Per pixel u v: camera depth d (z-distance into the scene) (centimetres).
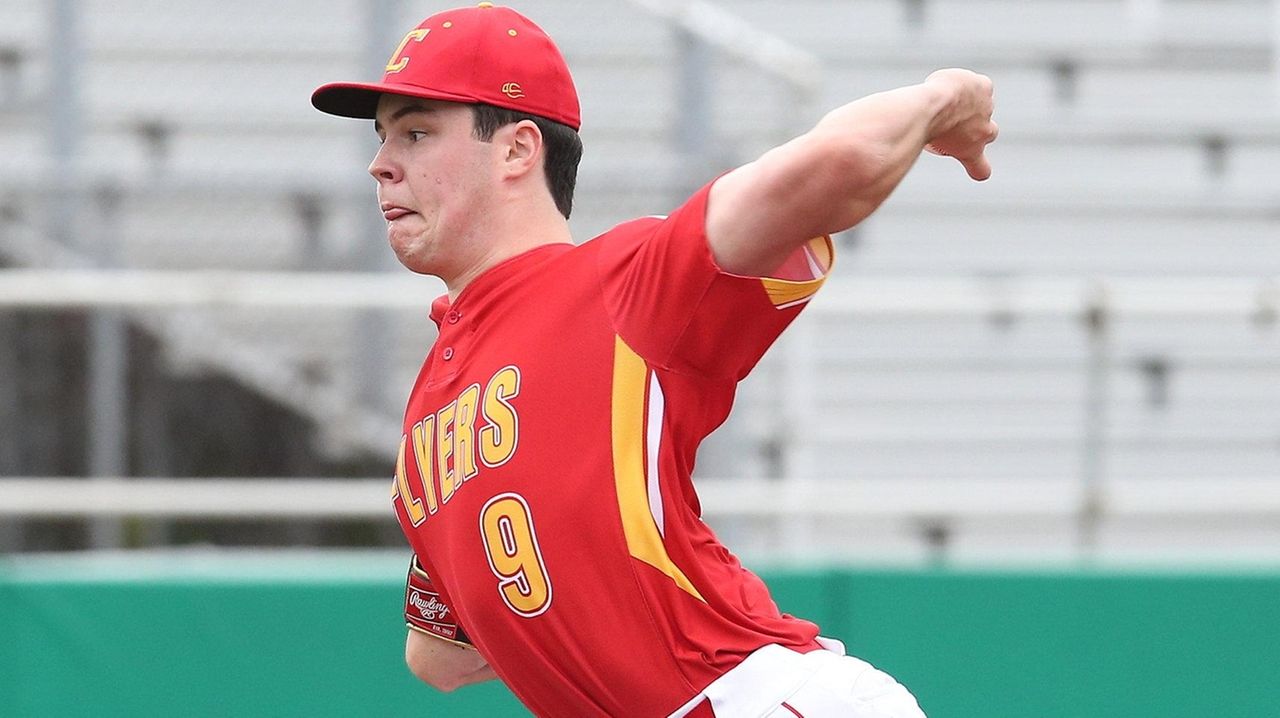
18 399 2156
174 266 2469
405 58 910
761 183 788
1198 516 3014
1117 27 3594
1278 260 3378
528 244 922
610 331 856
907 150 792
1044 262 3344
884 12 3569
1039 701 1811
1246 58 3600
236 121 2995
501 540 880
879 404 3189
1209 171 3447
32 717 1766
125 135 2994
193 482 2228
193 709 1783
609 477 854
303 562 1922
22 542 2222
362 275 2458
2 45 3059
